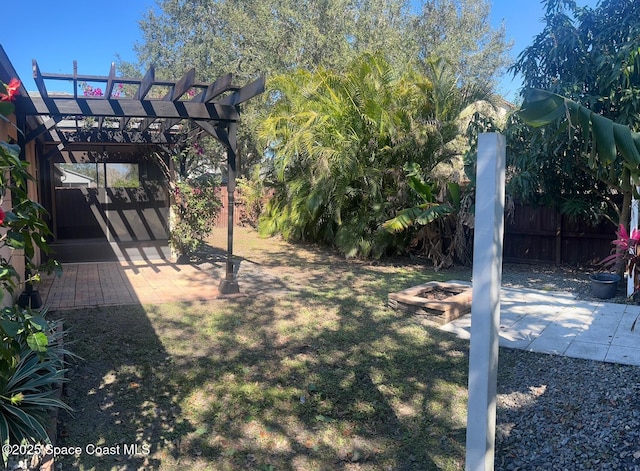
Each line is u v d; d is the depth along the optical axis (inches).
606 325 219.6
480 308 91.4
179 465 117.6
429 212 335.0
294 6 598.2
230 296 274.4
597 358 178.4
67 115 246.4
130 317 230.1
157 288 294.0
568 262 386.3
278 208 519.2
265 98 607.5
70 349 184.2
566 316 236.2
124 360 177.3
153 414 140.4
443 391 157.2
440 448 125.9
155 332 208.8
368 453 124.0
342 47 573.6
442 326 223.9
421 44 677.3
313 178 390.9
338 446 127.2
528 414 138.6
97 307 246.2
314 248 484.1
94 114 248.2
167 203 409.4
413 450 125.1
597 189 334.6
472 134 345.7
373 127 378.3
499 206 90.4
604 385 153.4
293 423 138.0
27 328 104.7
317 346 196.2
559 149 291.7
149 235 409.4
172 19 820.0
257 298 271.7
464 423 138.0
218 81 235.9
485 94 388.5
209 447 125.6
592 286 277.6
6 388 122.2
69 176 388.5
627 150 104.3
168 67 812.0
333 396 153.9
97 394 150.6
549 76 310.5
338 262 401.7
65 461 116.6
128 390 154.1
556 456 116.7
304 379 165.6
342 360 182.4
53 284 301.9
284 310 247.4
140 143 374.6
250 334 209.3
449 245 385.1
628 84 263.9
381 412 144.3
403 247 406.6
